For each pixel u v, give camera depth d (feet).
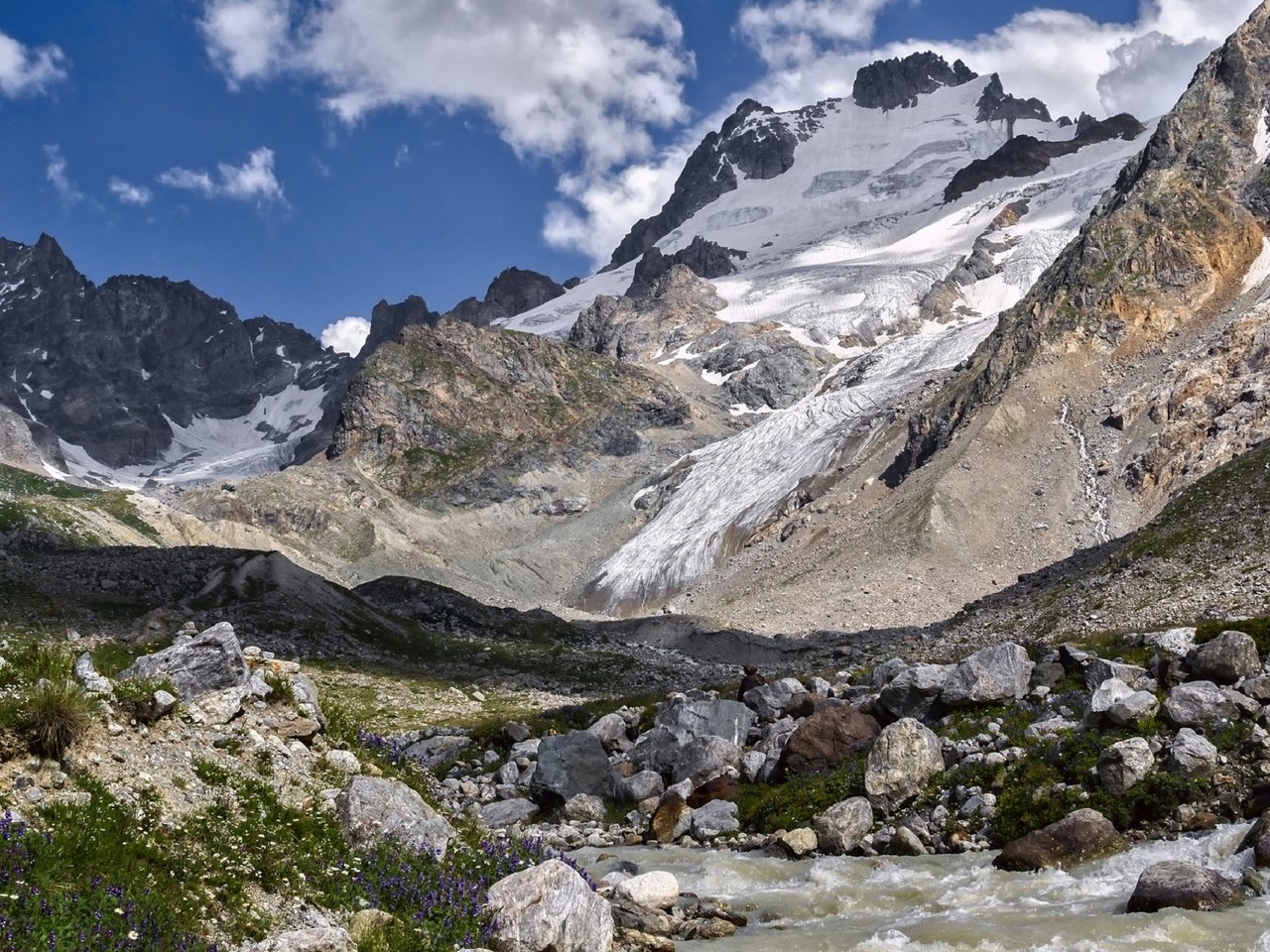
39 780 44.93
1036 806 72.54
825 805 84.07
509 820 97.30
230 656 61.57
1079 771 73.87
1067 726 81.30
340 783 60.29
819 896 65.31
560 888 51.19
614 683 253.65
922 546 584.40
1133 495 594.24
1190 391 629.10
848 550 628.28
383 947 44.01
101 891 39.24
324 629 265.95
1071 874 64.49
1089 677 87.04
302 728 63.52
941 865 69.72
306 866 49.49
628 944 54.60
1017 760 79.00
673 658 330.13
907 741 82.43
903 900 63.05
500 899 50.42
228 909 43.70
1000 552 580.71
